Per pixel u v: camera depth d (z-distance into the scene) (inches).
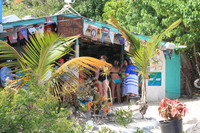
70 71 275.9
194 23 567.2
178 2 567.2
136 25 655.8
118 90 506.6
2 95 206.4
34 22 370.0
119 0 766.5
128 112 358.3
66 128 213.3
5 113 195.0
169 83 597.9
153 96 566.3
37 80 237.0
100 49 582.9
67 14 389.1
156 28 602.5
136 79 510.3
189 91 641.0
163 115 314.8
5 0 1096.2
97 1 882.1
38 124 199.8
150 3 604.1
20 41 398.9
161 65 574.6
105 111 359.3
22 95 206.5
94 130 321.7
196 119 398.9
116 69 502.3
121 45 554.6
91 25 430.0
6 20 446.6
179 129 308.3
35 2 1042.7
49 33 272.4
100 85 413.1
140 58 376.5
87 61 270.5
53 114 210.7
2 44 261.7
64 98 338.3
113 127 331.9
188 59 683.4
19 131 201.9
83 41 495.8
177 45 588.4
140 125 349.1
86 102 357.7
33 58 262.7
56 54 262.2
